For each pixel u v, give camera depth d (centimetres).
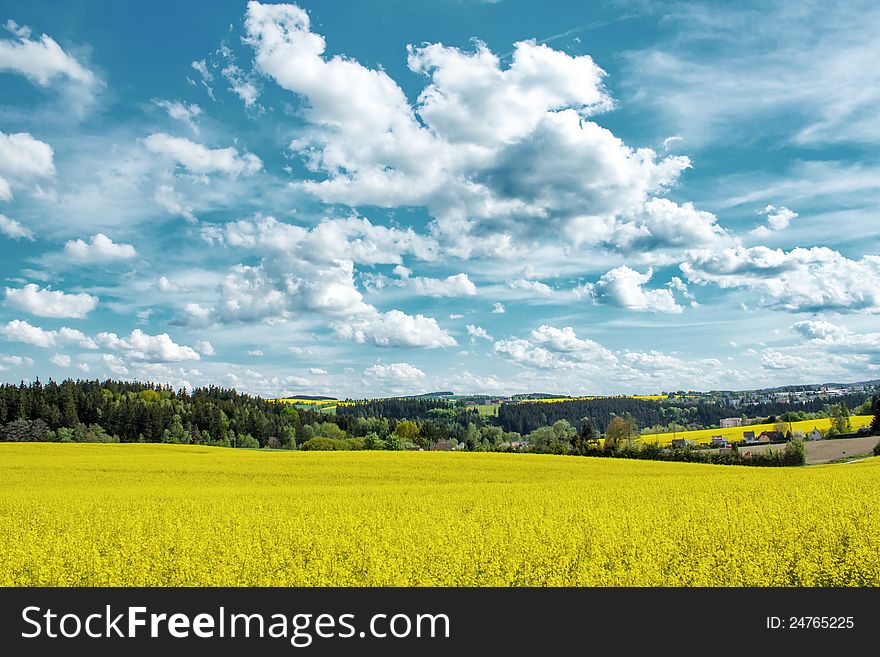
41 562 1348
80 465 4181
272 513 1916
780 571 1291
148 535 1617
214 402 12250
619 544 1450
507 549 1409
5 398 9231
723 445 9175
